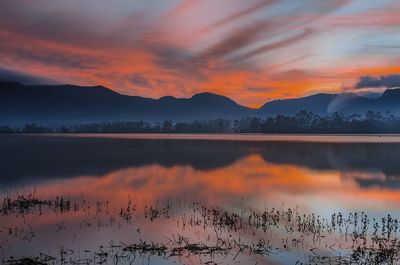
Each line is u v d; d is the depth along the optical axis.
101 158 67.00
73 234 19.52
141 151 85.69
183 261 15.83
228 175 45.56
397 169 51.34
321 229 20.83
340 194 32.81
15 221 21.95
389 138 171.62
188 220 22.69
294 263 15.78
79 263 15.47
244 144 116.38
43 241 18.31
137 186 36.72
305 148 95.00
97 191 33.53
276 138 178.50
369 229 21.00
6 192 32.50
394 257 16.25
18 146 104.19
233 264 15.62
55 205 26.44
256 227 21.17
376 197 31.59
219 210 26.02
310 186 37.38
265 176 44.75
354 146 101.88
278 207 27.38
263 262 15.87
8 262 15.43
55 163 58.00
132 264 15.43
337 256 16.53
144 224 21.67
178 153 79.50
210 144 117.62
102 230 20.33
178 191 34.09
